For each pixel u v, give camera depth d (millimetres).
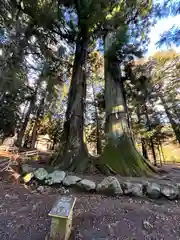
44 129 12445
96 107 10727
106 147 4766
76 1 5066
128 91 6324
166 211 2475
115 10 5273
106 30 6121
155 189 3068
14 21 5160
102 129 10609
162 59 9164
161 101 9812
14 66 5340
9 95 6801
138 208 2545
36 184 3473
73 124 5027
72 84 5773
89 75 10242
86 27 5707
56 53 6746
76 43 6398
